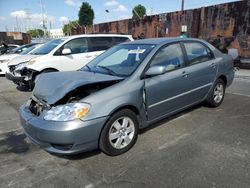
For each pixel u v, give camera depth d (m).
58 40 9.24
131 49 4.79
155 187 3.12
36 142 3.68
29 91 8.70
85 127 3.43
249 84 9.04
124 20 23.88
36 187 3.21
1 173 3.53
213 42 15.33
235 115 5.47
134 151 4.01
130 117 3.98
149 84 4.20
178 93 4.76
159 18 19.39
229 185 3.10
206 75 5.38
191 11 16.66
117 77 4.07
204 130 4.70
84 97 3.60
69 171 3.53
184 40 5.12
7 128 5.20
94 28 29.78
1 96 8.05
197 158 3.72
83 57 8.93
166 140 4.34
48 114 3.53
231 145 4.09
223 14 14.68
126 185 3.18
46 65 8.26
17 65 8.67
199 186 3.10
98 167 3.60
